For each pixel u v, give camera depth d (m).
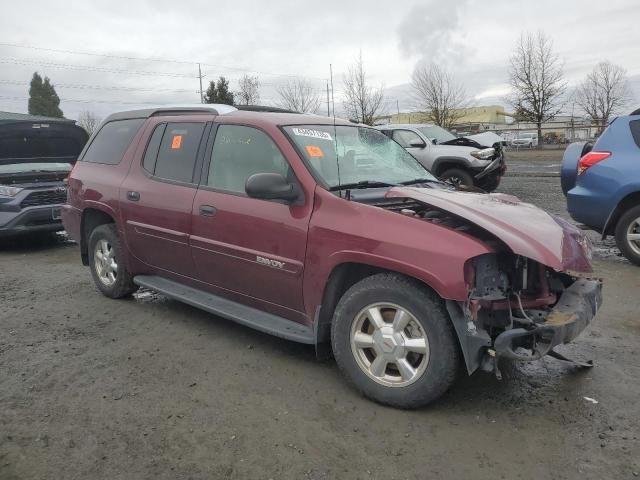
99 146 5.92
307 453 3.03
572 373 3.96
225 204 4.29
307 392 3.72
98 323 5.10
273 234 3.96
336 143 4.40
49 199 8.91
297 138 4.17
